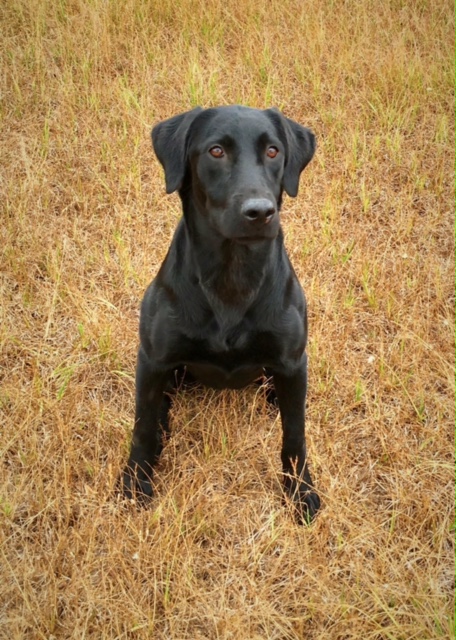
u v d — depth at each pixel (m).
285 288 0.90
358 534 0.91
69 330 1.26
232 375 0.94
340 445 1.07
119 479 1.01
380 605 0.81
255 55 1.97
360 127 1.76
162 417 1.08
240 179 0.82
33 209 1.51
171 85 1.88
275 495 1.00
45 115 1.79
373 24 2.11
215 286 0.87
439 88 1.85
